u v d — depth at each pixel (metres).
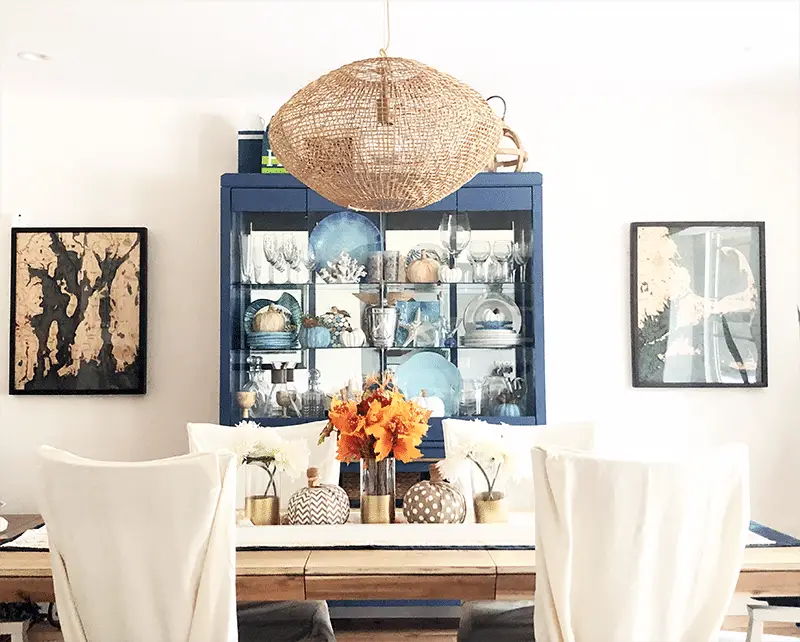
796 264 4.38
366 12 3.31
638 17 3.37
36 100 4.38
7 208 4.37
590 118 4.40
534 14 3.33
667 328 4.32
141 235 4.33
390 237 4.15
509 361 4.09
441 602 4.14
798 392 4.34
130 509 1.97
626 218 4.39
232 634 1.99
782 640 2.29
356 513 3.00
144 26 3.44
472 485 2.93
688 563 1.98
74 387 4.31
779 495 4.31
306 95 2.45
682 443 4.32
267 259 4.11
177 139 4.39
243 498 3.10
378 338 4.11
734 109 4.40
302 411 4.08
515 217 4.10
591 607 1.99
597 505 1.95
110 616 2.04
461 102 2.44
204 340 4.36
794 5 3.27
